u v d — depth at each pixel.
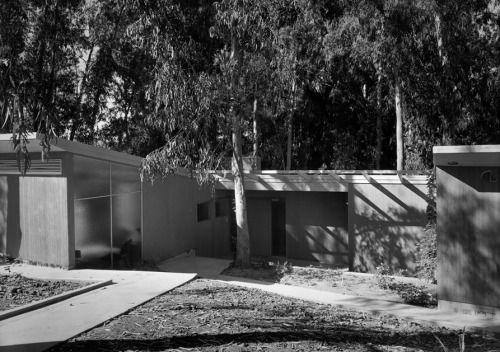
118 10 16.42
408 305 9.05
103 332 6.19
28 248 11.83
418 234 14.47
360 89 21.19
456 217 8.47
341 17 15.88
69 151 10.91
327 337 6.49
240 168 14.48
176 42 12.82
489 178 8.21
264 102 14.15
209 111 12.46
